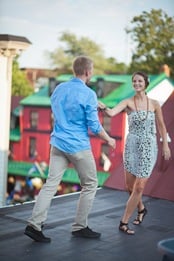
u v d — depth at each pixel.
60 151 4.18
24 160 23.03
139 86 4.46
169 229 4.86
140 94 4.51
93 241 4.32
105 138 4.14
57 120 4.16
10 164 23.11
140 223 5.00
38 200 4.19
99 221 5.01
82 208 4.36
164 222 5.12
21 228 4.61
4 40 8.20
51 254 3.93
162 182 6.44
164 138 4.66
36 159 22.75
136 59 23.53
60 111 4.14
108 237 4.47
